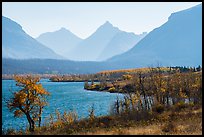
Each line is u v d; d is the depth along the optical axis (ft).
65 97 526.57
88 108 369.30
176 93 271.08
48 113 333.83
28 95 195.93
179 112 176.96
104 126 146.51
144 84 288.71
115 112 231.09
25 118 295.69
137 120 160.45
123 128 129.80
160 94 263.70
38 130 156.76
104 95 522.47
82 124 156.04
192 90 263.29
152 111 188.14
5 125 258.78
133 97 253.65
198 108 184.24
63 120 206.28
